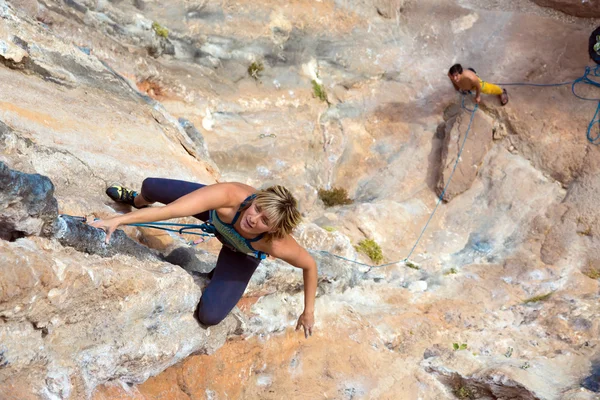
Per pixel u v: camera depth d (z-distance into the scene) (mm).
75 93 5723
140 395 4027
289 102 9258
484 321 6820
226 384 4887
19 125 4598
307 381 5367
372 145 9875
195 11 8531
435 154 9711
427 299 7160
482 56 10336
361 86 10062
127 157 5453
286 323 5473
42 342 3281
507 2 11148
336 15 9859
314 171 9172
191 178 6043
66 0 6875
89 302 3486
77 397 3445
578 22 10742
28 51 5387
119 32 7598
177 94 8211
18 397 3111
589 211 8539
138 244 4207
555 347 6336
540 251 8398
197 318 4344
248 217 3664
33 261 3066
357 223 8391
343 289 6496
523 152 9461
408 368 5797
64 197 4145
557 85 9766
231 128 8680
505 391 5543
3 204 3000
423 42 10516
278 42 9227
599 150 9031
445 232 8781
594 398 5348
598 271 8047
